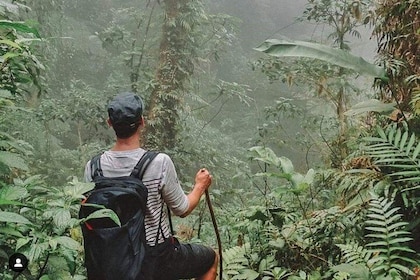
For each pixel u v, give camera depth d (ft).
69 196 7.82
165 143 29.17
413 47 13.03
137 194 7.78
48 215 7.48
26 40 9.00
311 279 11.02
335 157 20.30
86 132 44.98
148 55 31.30
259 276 11.74
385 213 9.81
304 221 12.69
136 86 29.37
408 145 10.41
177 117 29.45
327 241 11.91
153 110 28.53
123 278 7.54
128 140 8.35
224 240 15.75
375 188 11.37
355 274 8.79
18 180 8.75
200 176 9.32
